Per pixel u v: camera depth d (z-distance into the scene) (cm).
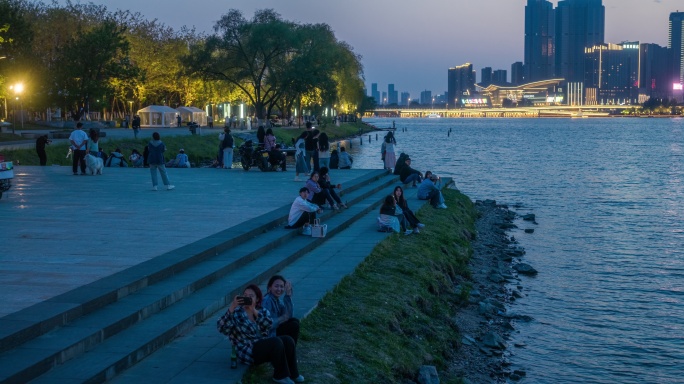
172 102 10631
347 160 3819
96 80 7062
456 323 1530
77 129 3136
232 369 867
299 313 1146
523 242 2745
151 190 2498
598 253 2519
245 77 8800
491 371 1306
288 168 4116
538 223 3253
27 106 7456
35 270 1172
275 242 1598
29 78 6638
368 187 2883
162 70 9112
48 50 8275
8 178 2172
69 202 2127
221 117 11344
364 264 1578
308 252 1661
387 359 1097
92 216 1827
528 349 1467
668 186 5009
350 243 1786
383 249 1775
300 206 1758
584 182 5294
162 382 819
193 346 950
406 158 3494
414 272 1642
